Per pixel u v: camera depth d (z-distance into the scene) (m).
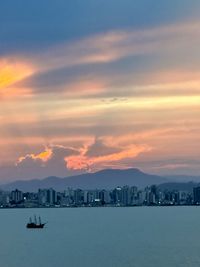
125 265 161.12
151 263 163.75
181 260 168.62
